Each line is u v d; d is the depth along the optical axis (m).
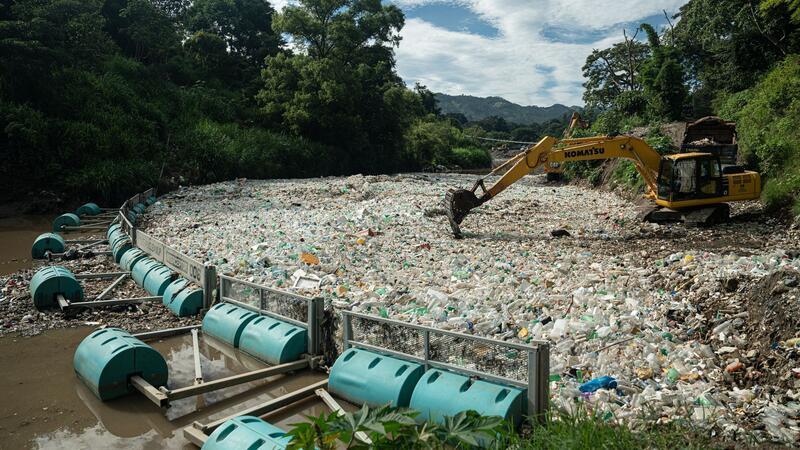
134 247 13.88
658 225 16.53
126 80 36.53
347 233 15.13
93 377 6.60
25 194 23.91
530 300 8.95
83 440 5.77
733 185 16.12
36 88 27.41
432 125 63.81
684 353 6.80
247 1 57.12
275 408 6.27
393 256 12.63
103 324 9.29
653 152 17.02
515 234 16.27
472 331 7.64
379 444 3.12
